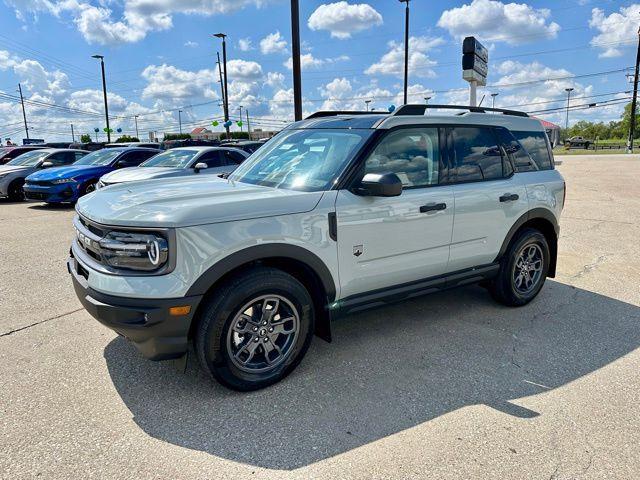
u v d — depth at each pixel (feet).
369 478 7.59
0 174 42.55
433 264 12.73
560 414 9.37
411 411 9.50
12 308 14.98
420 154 12.43
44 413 9.31
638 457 8.09
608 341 12.82
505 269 14.70
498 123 14.52
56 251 22.77
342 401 9.87
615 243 24.22
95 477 7.57
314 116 14.71
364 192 10.89
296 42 35.12
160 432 8.79
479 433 8.76
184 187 11.97
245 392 10.19
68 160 48.03
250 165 13.82
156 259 8.94
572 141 203.82
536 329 13.61
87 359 11.57
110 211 9.73
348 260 11.03
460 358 11.80
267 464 7.94
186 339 9.29
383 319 14.35
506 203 14.11
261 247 9.71
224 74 85.15
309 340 10.93
